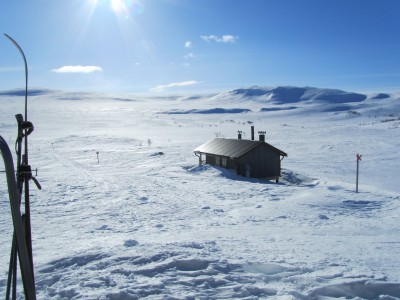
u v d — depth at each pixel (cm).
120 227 1432
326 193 2378
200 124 15538
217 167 3678
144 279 628
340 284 598
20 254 272
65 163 4450
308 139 7838
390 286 601
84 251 870
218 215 1728
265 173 3553
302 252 873
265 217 1647
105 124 14000
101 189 2528
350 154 5369
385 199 2209
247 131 11000
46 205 1973
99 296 544
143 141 7475
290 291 579
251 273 670
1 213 1758
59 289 604
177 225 1453
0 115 17188
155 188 2602
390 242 1088
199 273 659
